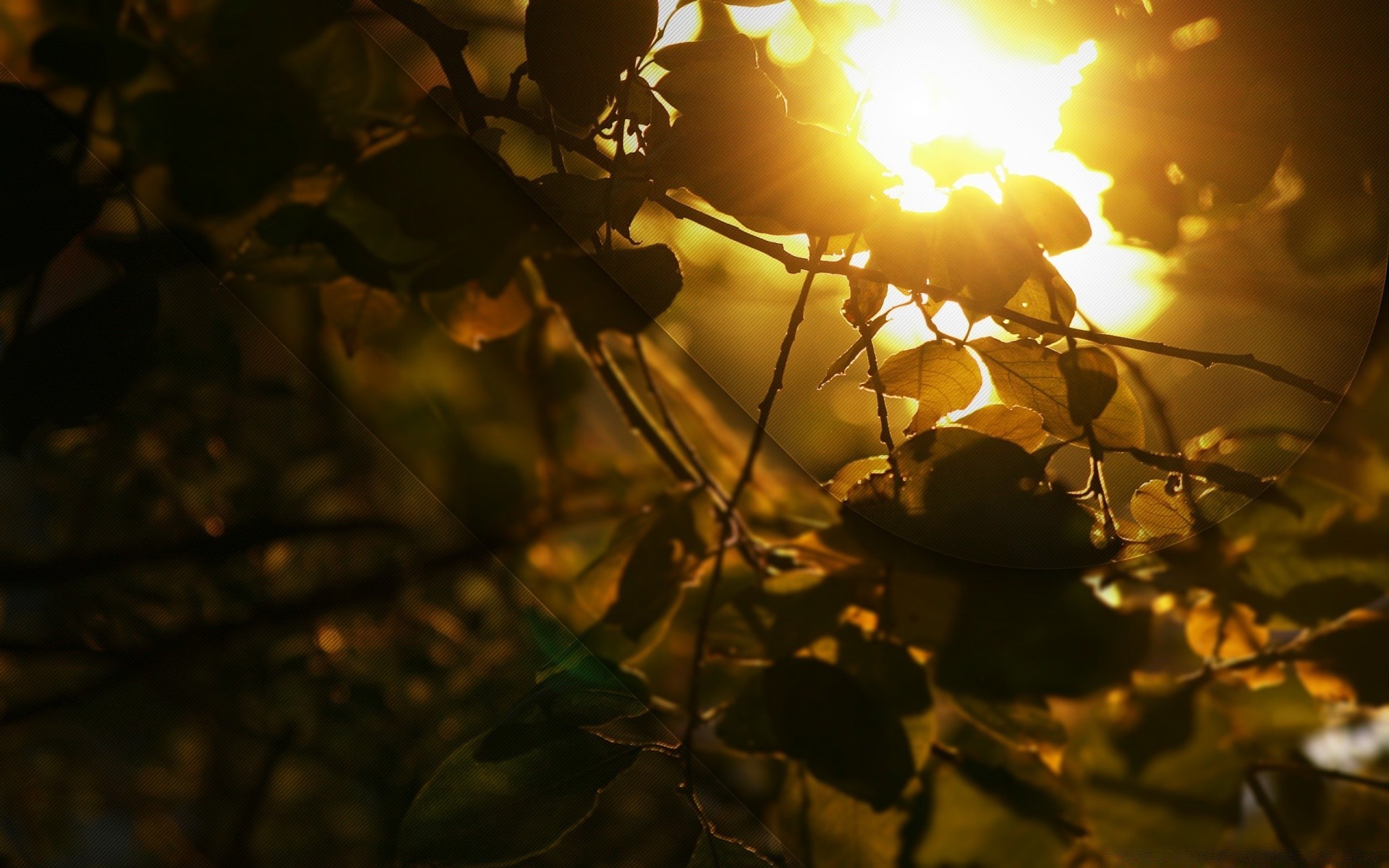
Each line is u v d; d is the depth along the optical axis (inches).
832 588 48.2
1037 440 44.2
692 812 44.9
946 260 42.9
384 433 45.4
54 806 57.6
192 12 43.3
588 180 43.1
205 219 43.9
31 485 51.4
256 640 53.8
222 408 48.9
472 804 44.1
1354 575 50.7
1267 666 54.1
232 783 56.2
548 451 46.4
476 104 43.3
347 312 44.7
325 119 43.4
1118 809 56.8
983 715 49.9
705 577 48.5
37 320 44.3
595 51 42.9
